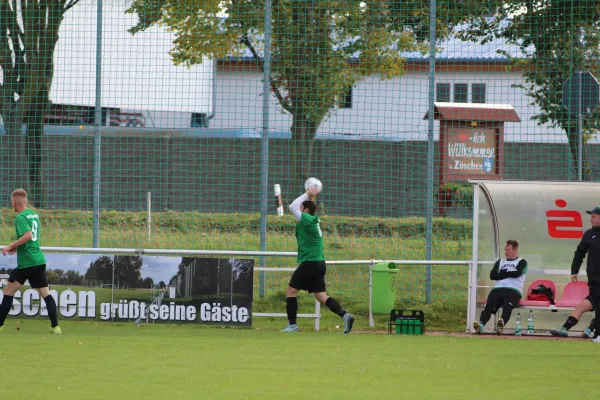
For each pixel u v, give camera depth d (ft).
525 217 175.94
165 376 100.22
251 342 139.03
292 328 160.45
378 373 105.70
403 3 193.16
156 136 210.59
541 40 193.36
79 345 130.62
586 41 191.31
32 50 196.85
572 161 188.14
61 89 196.24
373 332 163.02
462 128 213.46
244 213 205.77
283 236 194.90
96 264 163.32
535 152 195.42
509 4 194.18
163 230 201.05
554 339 155.43
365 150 210.38
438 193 205.16
